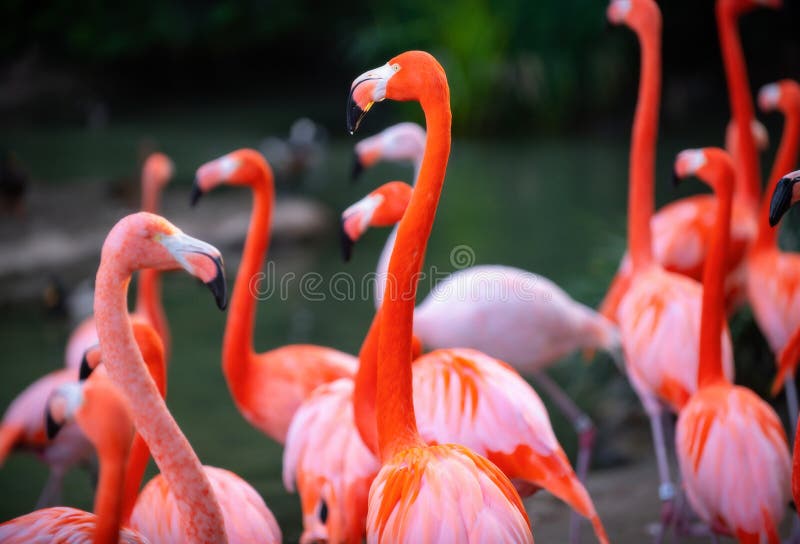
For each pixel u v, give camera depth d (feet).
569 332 24.93
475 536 12.88
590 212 56.90
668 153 75.31
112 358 12.61
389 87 14.66
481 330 24.31
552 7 94.22
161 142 84.38
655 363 21.30
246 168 22.56
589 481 25.21
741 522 16.39
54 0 114.73
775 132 81.76
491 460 16.60
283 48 124.36
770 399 28.89
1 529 13.52
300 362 22.84
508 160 78.33
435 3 95.81
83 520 13.66
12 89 108.58
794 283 23.43
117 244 12.49
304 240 53.52
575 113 95.81
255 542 15.65
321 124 96.63
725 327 21.42
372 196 18.24
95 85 113.91
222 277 12.34
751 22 99.76
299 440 19.17
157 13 116.16
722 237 18.43
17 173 53.93
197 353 35.53
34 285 44.39
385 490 13.87
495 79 92.89
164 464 12.82
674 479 24.84
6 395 30.76
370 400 16.57
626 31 97.81
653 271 23.75
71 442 23.66
